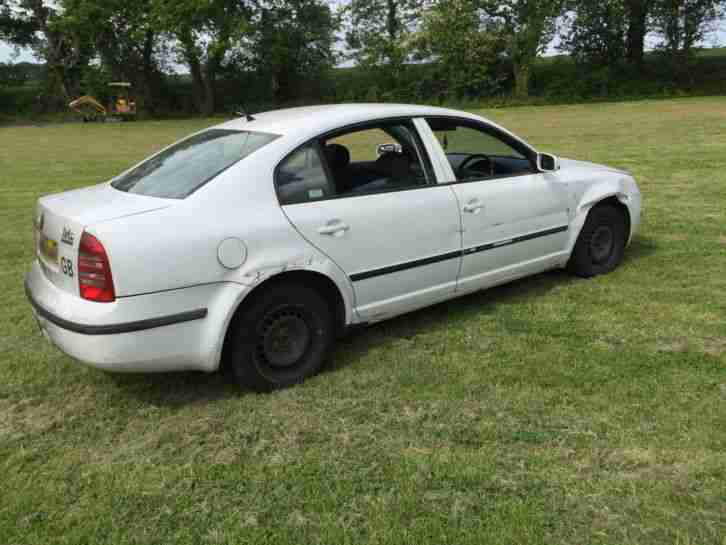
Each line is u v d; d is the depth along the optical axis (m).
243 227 3.52
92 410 3.71
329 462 3.09
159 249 3.30
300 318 3.82
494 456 3.07
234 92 46.72
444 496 2.80
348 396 3.71
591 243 5.39
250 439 3.33
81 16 40.69
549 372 3.84
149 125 35.00
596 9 41.28
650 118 22.09
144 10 41.88
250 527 2.68
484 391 3.68
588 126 20.31
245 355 3.66
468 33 40.50
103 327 3.24
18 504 2.88
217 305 3.49
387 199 4.06
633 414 3.35
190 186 3.60
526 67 39.75
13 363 4.32
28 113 44.59
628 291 5.11
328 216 3.80
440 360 4.09
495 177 4.69
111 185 4.12
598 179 5.37
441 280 4.41
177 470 3.09
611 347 4.14
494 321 4.67
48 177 13.16
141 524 2.73
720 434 3.14
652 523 2.59
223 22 41.28
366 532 2.62
